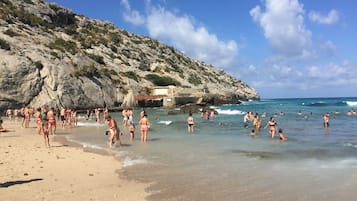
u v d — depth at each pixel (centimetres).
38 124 2378
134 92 7381
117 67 8862
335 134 2262
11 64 4884
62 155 1453
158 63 10894
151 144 1839
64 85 5378
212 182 999
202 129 2744
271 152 1527
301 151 1544
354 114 4403
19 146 1702
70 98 5434
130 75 8606
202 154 1494
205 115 4444
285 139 2002
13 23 7438
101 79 6612
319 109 6091
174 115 4844
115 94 6788
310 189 914
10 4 8800
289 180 1012
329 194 866
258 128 2631
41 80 5147
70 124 3034
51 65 5406
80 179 1029
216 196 861
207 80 11988
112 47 10544
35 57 5359
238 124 3216
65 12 10806
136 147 1727
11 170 1127
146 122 1989
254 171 1140
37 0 10131
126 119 3145
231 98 9631
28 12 9206
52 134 2336
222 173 1116
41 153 1491
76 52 7000
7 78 4756
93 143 1878
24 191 886
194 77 11375
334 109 6044
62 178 1036
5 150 1545
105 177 1063
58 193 874
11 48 5353
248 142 1898
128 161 1337
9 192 874
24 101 4866
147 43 13350
